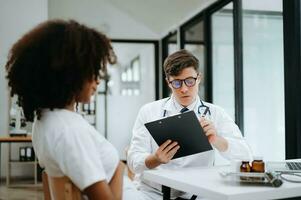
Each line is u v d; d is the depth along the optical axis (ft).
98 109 21.27
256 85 12.46
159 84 22.18
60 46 2.92
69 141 2.92
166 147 5.11
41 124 3.13
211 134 5.59
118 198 3.21
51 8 20.26
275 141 11.35
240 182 4.09
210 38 16.03
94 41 3.09
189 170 5.17
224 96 14.99
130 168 6.30
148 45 22.57
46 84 2.99
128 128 21.61
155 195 6.04
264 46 12.06
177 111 6.50
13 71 3.02
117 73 23.11
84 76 3.05
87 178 2.86
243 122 13.25
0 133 17.11
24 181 16.58
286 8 9.64
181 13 17.94
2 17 17.44
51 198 3.51
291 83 9.45
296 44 9.39
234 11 13.62
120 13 21.48
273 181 3.86
